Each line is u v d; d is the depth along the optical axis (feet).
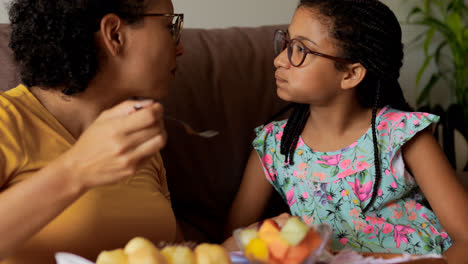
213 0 6.56
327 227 2.17
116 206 2.82
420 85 8.89
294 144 4.10
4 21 5.04
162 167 3.64
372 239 3.79
